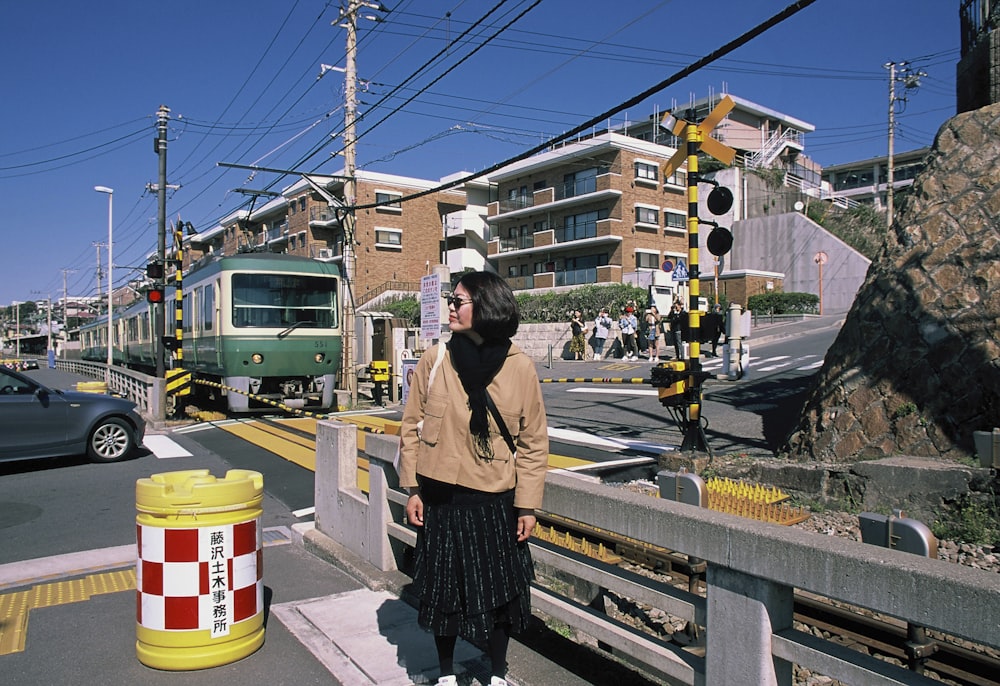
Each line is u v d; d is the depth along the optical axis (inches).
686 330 307.4
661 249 1488.7
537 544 138.2
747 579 93.5
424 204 1801.2
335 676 133.6
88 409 387.9
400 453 117.9
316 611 165.0
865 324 296.5
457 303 110.0
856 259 1448.1
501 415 109.2
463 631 110.0
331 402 627.5
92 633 157.6
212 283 606.2
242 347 576.7
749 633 92.8
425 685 129.6
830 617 156.6
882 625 147.0
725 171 1640.0
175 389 626.8
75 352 2701.8
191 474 147.3
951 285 274.2
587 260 1491.1
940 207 292.5
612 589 117.7
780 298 1355.8
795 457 301.0
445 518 111.7
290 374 601.0
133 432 407.5
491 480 110.3
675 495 180.2
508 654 139.6
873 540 124.0
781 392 519.5
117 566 213.3
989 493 228.4
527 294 1374.3
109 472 368.8
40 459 404.5
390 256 1748.3
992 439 228.1
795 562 86.4
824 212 1718.8
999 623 67.1
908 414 270.1
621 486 308.0
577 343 979.9
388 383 692.1
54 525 266.5
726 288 1445.6
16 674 136.3
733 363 552.1
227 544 139.2
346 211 685.3
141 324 960.9
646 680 128.1
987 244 271.1
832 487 264.8
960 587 70.5
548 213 1561.3
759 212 1689.2
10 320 4719.5
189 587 136.2
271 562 208.5
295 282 608.1
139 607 139.6
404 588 171.6
